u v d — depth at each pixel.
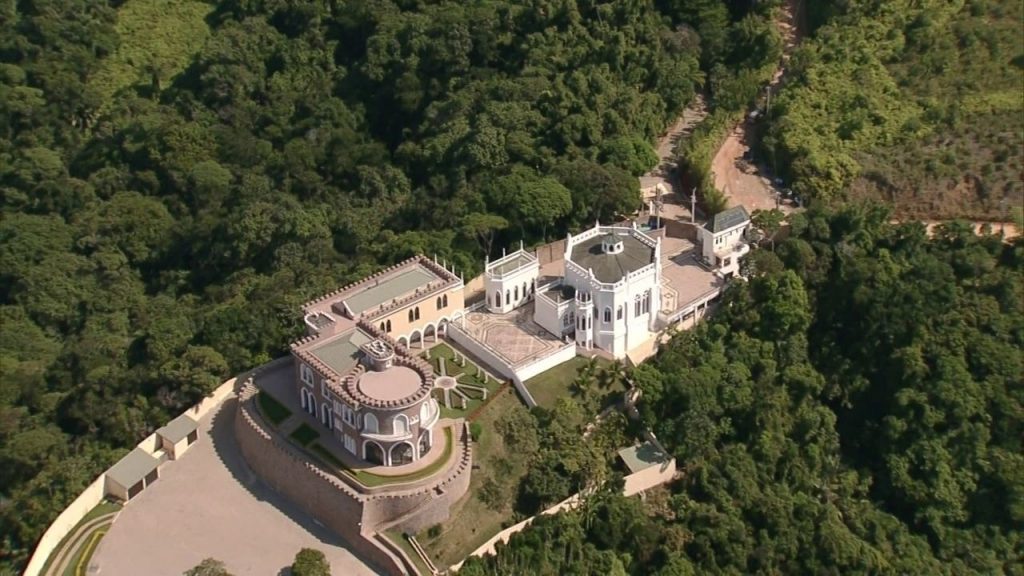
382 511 198.12
